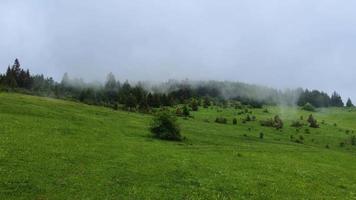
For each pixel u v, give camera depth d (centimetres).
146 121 10944
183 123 12281
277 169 5825
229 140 9619
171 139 8169
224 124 14175
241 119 16475
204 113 18088
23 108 8906
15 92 15275
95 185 3791
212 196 3903
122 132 8138
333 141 12888
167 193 3828
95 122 8856
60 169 4178
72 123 8106
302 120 18362
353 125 18712
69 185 3684
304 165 6650
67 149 5256
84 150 5369
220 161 5934
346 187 5234
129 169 4588
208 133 10500
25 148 4916
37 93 16750
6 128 6200
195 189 4084
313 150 9669
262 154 7469
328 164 7312
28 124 6956
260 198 4062
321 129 15675
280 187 4634
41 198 3281
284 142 11094
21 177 3719
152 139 7750
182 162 5394
